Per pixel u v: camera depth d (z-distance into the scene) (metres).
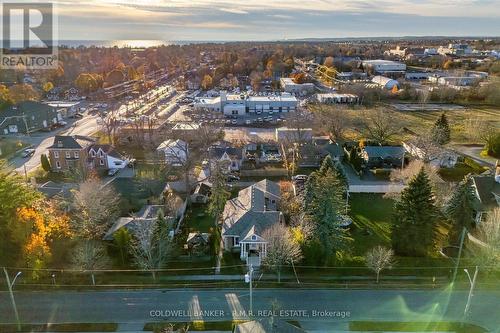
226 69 184.38
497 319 34.91
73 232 43.97
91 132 94.62
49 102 125.00
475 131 86.69
